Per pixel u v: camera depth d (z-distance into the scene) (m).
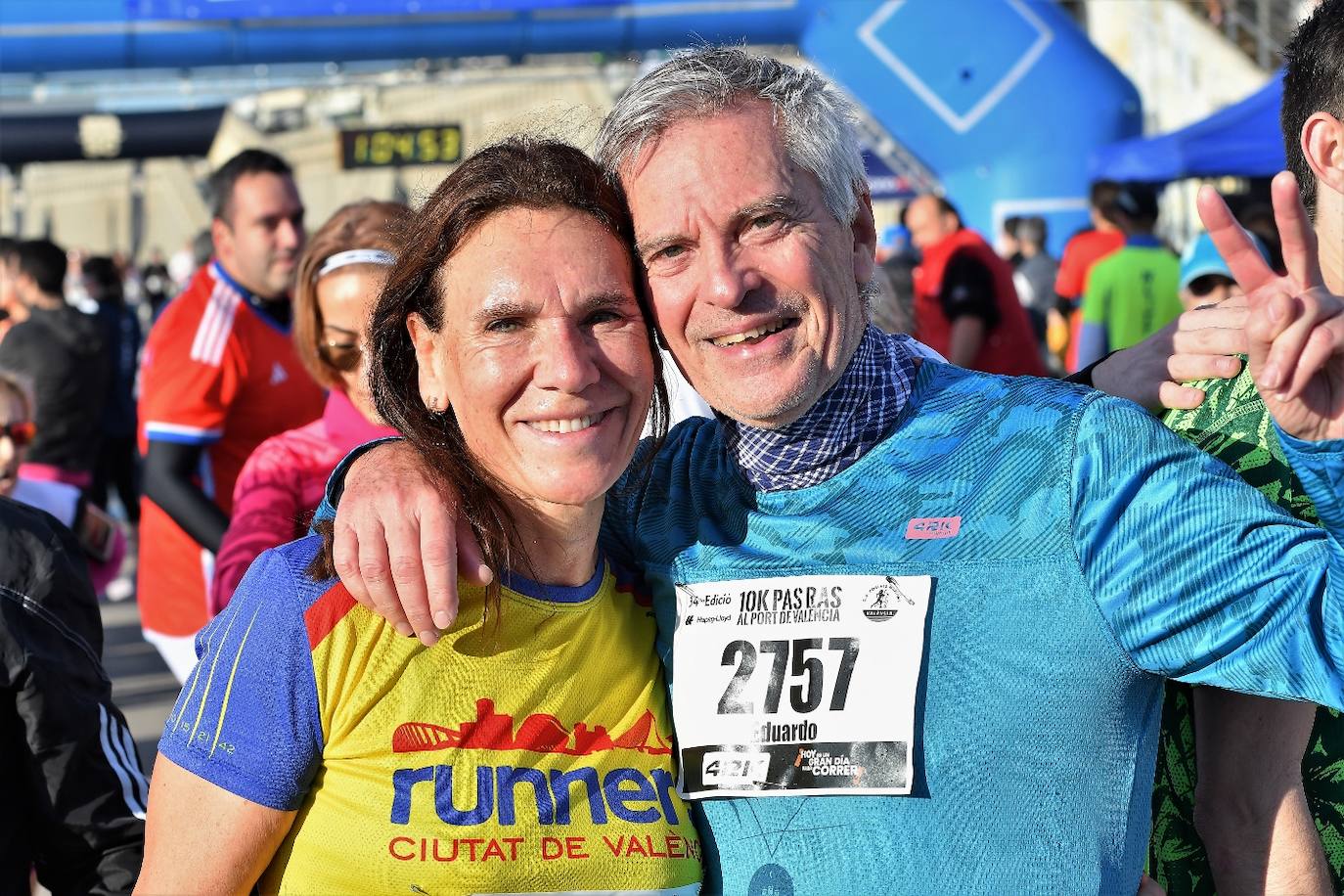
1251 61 14.45
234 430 4.22
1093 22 15.41
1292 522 1.71
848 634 1.81
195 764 1.69
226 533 3.68
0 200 24.27
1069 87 10.38
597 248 1.77
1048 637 1.77
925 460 1.87
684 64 1.86
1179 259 7.42
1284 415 1.54
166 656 4.20
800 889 1.78
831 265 1.83
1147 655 1.75
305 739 1.69
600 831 1.75
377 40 10.02
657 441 2.00
